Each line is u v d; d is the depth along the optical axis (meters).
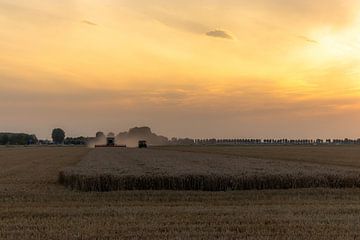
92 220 15.32
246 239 12.52
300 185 27.75
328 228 13.90
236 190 26.39
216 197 22.66
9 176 38.84
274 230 13.70
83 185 26.52
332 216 16.08
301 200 21.53
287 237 12.72
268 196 23.22
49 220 15.43
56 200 21.80
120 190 26.30
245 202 20.73
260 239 12.48
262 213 16.66
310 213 16.84
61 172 32.19
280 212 16.97
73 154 95.12
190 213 16.64
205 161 52.88
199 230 13.69
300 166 40.38
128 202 20.88
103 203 20.53
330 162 59.81
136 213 16.70
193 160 55.72
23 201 21.50
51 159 72.56
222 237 12.69
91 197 22.83
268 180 27.30
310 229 13.72
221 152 102.94
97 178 26.53
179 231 13.59
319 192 25.03
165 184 26.95
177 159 58.88
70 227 14.13
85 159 57.81
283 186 27.47
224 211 17.09
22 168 50.25
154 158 62.19
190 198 22.28
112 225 14.39
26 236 12.91
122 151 102.81
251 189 26.91
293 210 17.50
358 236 12.87
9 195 23.83
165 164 43.84
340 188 27.33
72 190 26.73
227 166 39.69
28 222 15.09
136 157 66.19
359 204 19.97
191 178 26.95
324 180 27.94
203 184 26.83
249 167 37.59
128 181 26.77
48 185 30.73
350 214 16.66
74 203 20.53
